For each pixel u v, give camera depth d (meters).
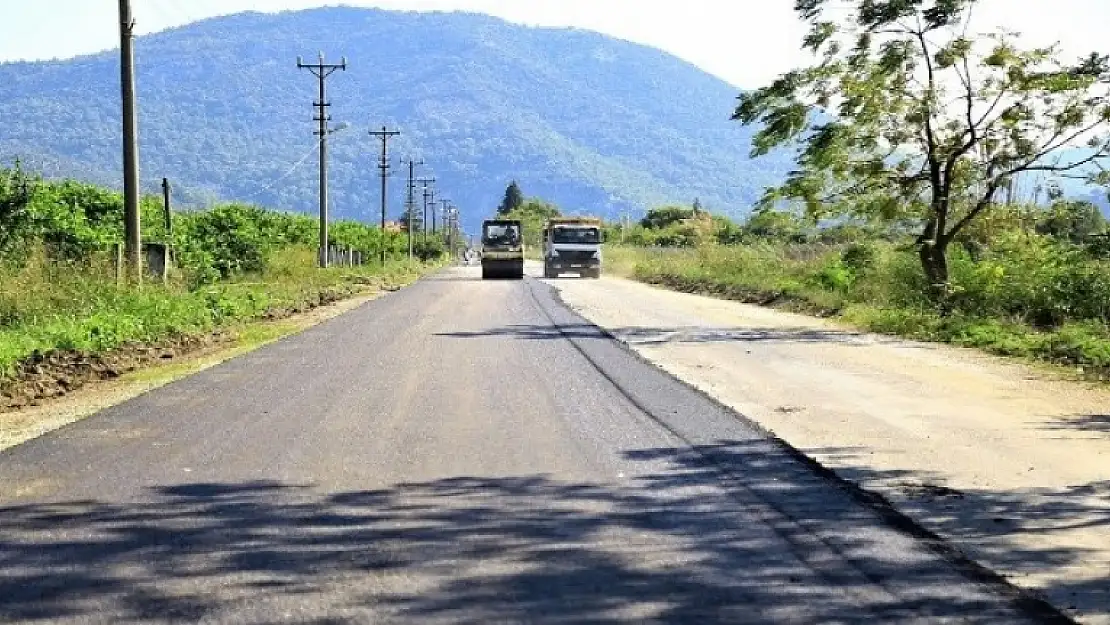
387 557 6.30
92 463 8.96
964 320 23.08
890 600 5.61
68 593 5.64
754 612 5.39
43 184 29.72
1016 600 5.64
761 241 57.22
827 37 25.97
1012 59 24.77
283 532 6.84
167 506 7.50
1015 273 24.73
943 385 14.51
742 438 10.22
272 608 5.41
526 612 5.36
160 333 20.47
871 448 9.87
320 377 14.69
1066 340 18.58
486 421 11.11
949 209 27.17
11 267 22.45
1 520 7.12
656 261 61.34
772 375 15.48
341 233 67.38
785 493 8.01
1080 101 24.97
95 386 14.69
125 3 25.25
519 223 60.12
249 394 13.02
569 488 8.12
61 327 18.59
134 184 25.52
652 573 6.02
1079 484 8.44
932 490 8.17
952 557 6.41
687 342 20.55
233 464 8.93
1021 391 13.96
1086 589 5.85
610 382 14.23
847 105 25.94
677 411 11.80
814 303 30.77
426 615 5.31
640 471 8.74
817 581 5.91
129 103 25.66
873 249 30.44
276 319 26.77
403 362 16.56
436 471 8.69
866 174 26.69
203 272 34.84
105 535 6.76
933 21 24.94
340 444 9.82
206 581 5.84
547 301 34.94
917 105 25.48
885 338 22.14
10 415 12.17
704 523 7.12
